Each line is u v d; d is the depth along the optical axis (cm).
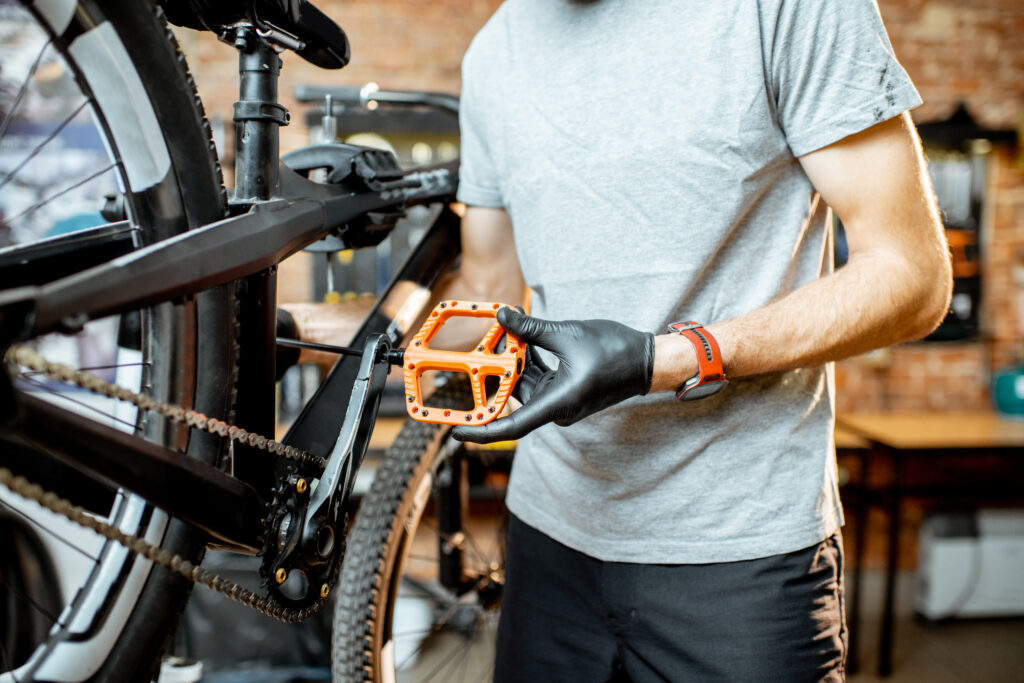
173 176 55
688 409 73
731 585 73
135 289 45
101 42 51
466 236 96
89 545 162
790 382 73
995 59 277
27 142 193
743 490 72
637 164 72
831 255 80
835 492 78
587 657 82
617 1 74
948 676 220
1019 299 280
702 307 73
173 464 51
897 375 280
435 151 270
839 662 76
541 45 79
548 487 84
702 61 69
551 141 77
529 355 60
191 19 62
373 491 101
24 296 37
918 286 65
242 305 62
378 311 86
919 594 261
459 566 127
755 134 68
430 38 262
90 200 198
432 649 190
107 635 52
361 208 79
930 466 281
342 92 121
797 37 67
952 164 277
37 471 57
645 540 75
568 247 77
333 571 66
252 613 191
